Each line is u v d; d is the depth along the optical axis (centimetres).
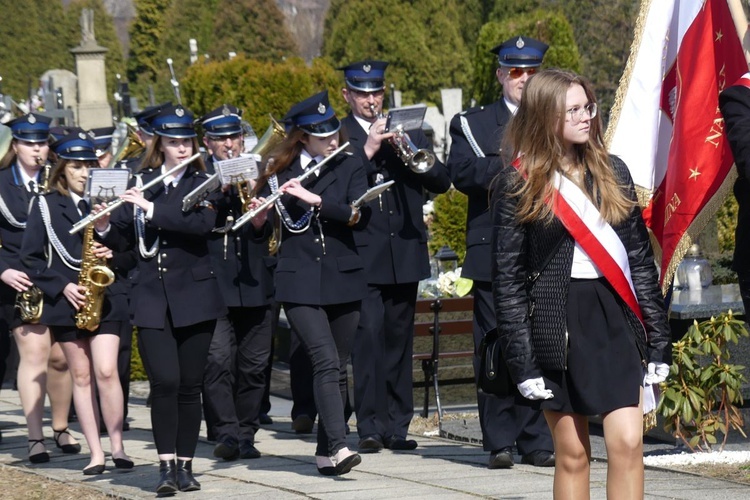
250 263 1257
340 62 6725
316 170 1051
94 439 1142
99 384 1150
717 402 1147
